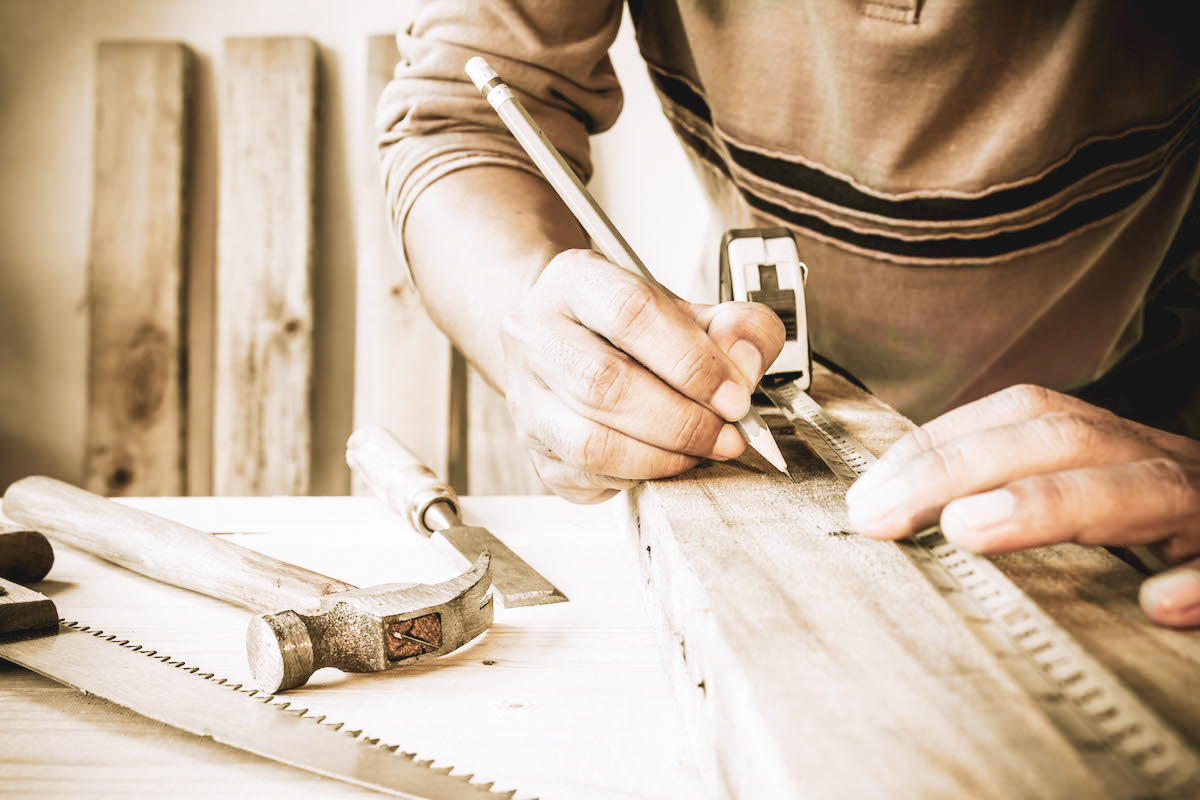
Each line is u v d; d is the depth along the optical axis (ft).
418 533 3.09
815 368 3.65
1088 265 3.96
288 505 3.39
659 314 2.13
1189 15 3.41
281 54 7.37
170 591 2.61
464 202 3.12
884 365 4.11
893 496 1.78
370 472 3.25
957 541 1.66
